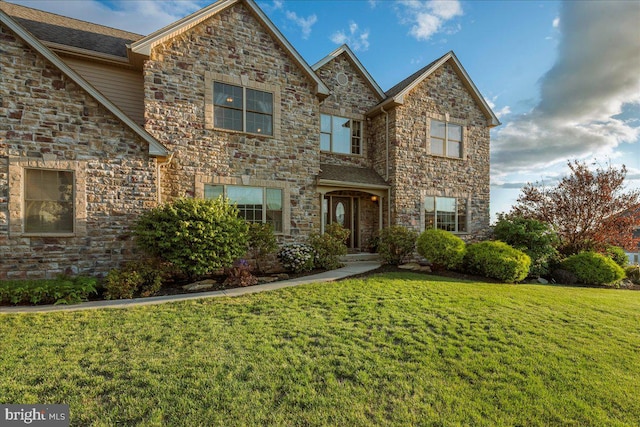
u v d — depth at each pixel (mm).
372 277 8312
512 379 3396
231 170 9594
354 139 13438
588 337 4664
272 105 10266
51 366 3357
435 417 2725
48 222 7184
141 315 5090
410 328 4695
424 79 13117
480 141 14438
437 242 9906
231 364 3463
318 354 3775
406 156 12578
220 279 8352
